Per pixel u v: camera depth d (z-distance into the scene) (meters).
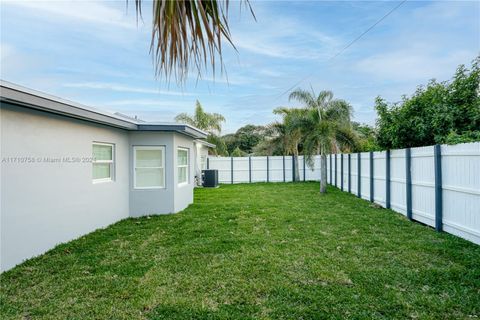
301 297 3.33
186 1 1.26
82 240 5.93
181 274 4.07
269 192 13.58
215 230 6.45
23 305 3.30
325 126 12.86
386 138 8.73
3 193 4.40
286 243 5.37
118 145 7.97
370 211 8.45
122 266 4.41
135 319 2.99
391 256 4.60
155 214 8.62
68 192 5.92
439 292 3.40
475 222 5.05
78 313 3.12
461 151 5.35
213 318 2.96
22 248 4.72
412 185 7.30
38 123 5.13
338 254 4.73
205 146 20.00
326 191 13.65
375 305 3.14
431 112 7.82
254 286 3.63
